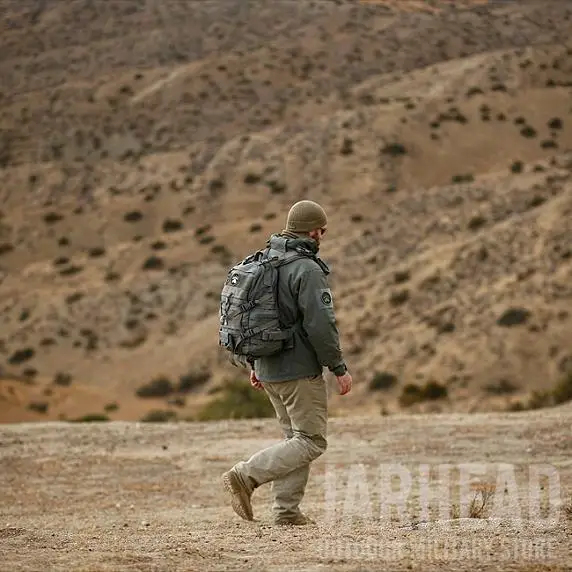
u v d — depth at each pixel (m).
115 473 40.38
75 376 193.38
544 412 51.09
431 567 15.26
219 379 177.25
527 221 185.75
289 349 21.23
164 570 15.29
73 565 16.03
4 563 16.48
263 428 50.16
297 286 20.86
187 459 42.97
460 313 156.25
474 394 134.12
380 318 167.12
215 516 28.75
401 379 142.88
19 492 36.66
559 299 152.38
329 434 46.44
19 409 148.00
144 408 162.12
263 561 16.09
